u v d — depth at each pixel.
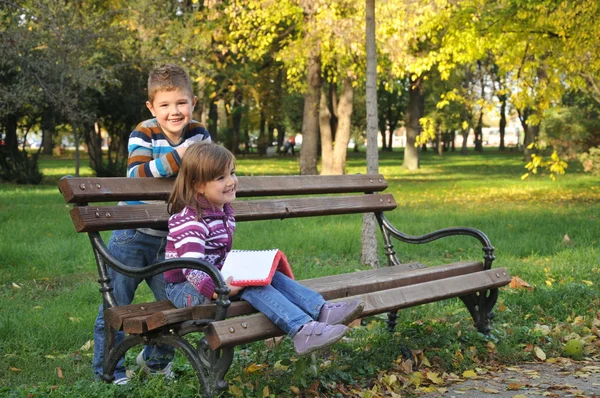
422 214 13.84
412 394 3.94
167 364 4.16
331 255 9.07
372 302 3.88
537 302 6.12
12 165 25.23
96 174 26.70
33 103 19.77
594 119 22.77
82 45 17.91
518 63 15.70
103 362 3.84
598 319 5.61
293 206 4.64
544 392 3.97
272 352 4.50
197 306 3.35
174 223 3.61
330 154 25.88
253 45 22.06
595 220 12.43
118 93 24.94
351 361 4.37
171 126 4.07
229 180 3.67
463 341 4.88
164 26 20.78
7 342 4.96
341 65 21.70
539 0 14.68
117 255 4.06
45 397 3.73
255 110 54.09
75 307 6.13
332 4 15.64
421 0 14.87
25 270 7.90
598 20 13.97
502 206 16.09
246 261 3.61
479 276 4.73
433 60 16.19
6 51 16.22
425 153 69.50
